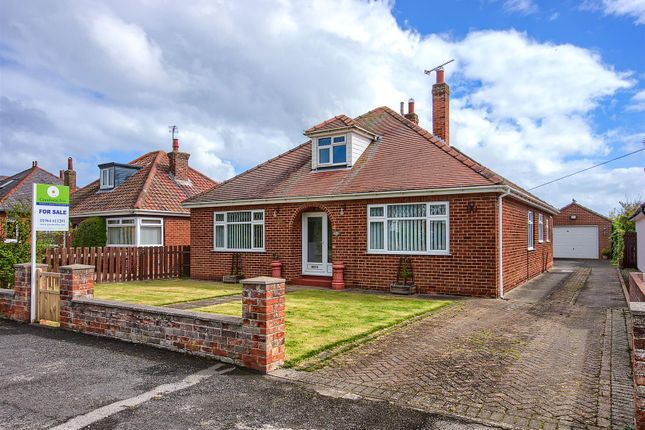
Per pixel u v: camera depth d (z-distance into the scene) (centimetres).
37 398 509
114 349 711
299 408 478
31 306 931
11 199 3167
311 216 1633
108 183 2489
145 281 1762
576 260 3212
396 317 947
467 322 911
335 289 1449
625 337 781
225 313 1015
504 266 1320
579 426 431
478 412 466
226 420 449
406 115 2077
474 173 1312
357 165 1608
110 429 429
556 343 744
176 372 596
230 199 1733
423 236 1362
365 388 536
